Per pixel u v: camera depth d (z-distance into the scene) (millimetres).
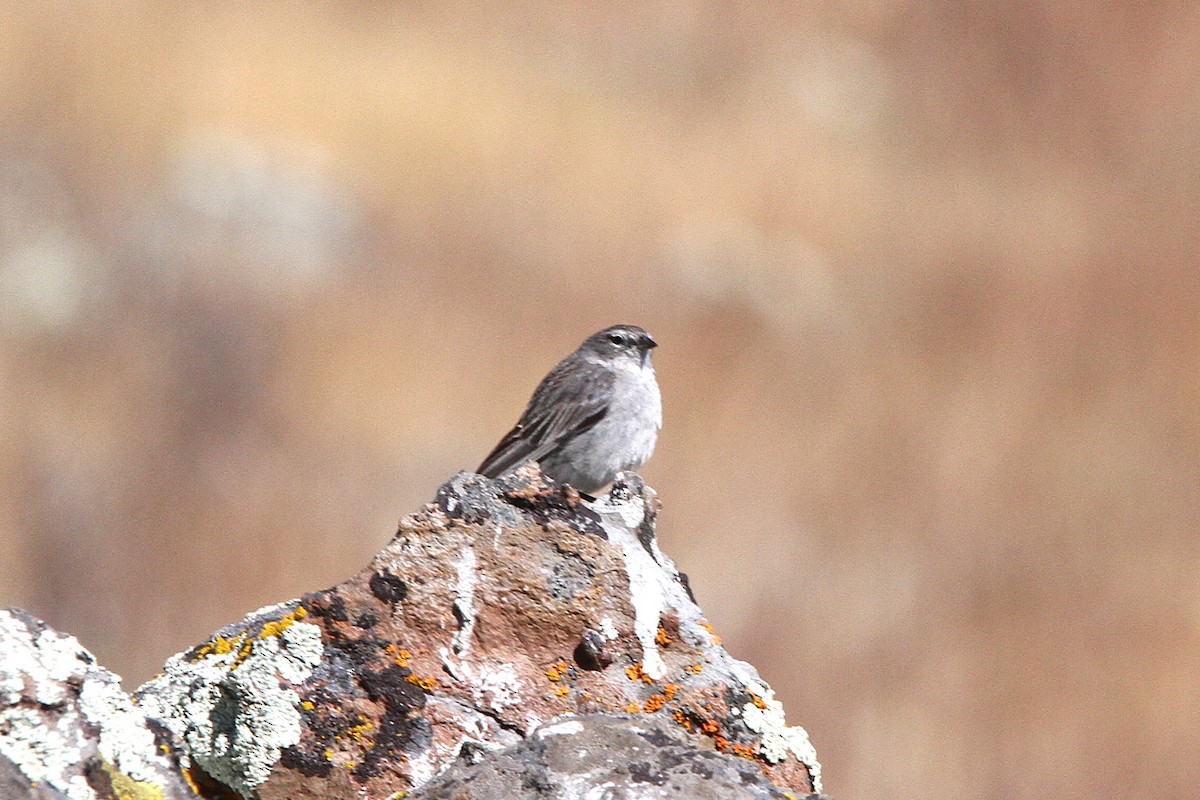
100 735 4152
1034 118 33188
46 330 18891
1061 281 25344
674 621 4895
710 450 19438
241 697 4598
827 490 18719
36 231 21000
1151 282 25125
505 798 3936
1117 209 28781
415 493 17547
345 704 4629
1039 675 15570
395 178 24594
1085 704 15359
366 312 21219
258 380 18688
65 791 3979
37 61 25094
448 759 4574
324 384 19406
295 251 21766
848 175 29250
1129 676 15820
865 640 15391
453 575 4848
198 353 18859
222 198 22438
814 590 16250
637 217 25375
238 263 21266
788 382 21859
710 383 21547
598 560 4918
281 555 15227
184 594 14352
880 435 20375
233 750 4551
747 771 4039
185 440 17000
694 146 28953
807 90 32750
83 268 20344
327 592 4793
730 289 23859
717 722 4707
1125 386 22250
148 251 20781
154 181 22688
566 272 23516
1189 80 33562
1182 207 28766
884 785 13703
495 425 19734
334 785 4535
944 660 15195
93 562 14016
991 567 17406
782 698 14688
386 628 4762
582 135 27969
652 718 4543
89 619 13727
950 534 17906
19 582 13820
